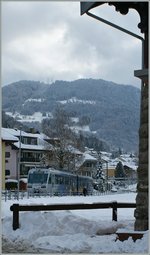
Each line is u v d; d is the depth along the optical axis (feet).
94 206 49.85
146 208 38.19
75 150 250.57
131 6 40.98
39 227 44.73
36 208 46.68
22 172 291.99
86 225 45.98
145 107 39.37
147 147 38.88
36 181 185.78
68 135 247.50
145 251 33.65
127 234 36.76
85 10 39.73
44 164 249.14
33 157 299.79
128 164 456.04
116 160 471.62
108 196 173.99
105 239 38.70
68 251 35.09
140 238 36.06
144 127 39.22
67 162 243.19
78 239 39.58
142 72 39.47
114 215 51.90
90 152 404.36
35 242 38.70
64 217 47.37
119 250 34.60
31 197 157.48
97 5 39.88
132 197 159.33
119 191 272.72
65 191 196.03
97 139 500.74
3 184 249.96
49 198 144.77
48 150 245.24
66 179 198.90
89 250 35.32
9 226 45.70
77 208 48.52
